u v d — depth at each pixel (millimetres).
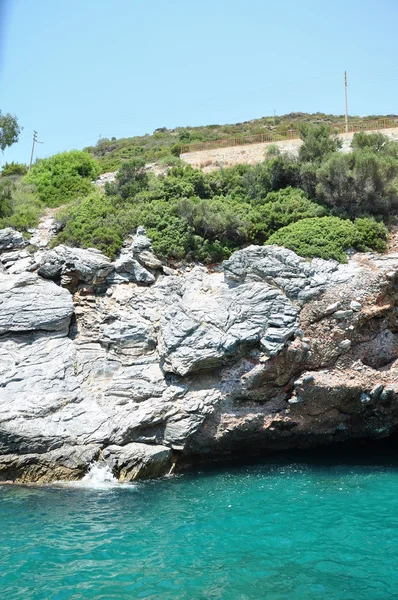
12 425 17109
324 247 21406
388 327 20234
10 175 41906
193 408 18234
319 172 25734
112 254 23547
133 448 17422
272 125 68625
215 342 18359
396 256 20938
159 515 14320
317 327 19188
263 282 19844
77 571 11211
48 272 22141
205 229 25016
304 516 14266
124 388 18672
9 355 19250
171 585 10695
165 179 29250
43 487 16484
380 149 28844
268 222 25344
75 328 20812
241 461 19672
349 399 19250
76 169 36562
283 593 10445
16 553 11953
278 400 19297
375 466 18891
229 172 30516
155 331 20141
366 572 11305
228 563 11664
